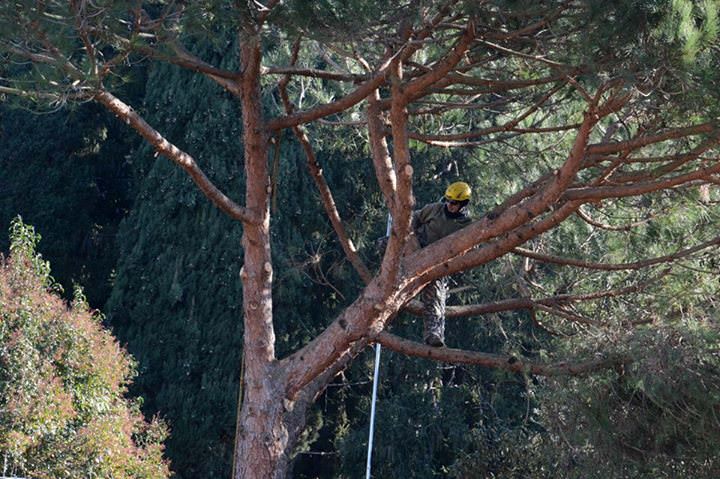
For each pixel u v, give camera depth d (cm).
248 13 1310
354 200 3406
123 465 2175
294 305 3300
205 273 3350
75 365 2175
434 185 3177
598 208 1688
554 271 1959
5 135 4084
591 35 1155
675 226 1672
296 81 2752
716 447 1456
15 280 2202
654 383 1419
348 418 3453
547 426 1688
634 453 1552
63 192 4078
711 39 1085
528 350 2770
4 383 2059
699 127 1240
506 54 1443
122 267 3466
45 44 1308
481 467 2619
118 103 1387
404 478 3127
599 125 1759
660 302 1642
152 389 3347
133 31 1341
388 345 1595
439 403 3200
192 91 3472
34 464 2052
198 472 3288
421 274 1454
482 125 2066
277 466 1540
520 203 1470
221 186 3397
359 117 2283
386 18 1280
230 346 3294
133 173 4059
